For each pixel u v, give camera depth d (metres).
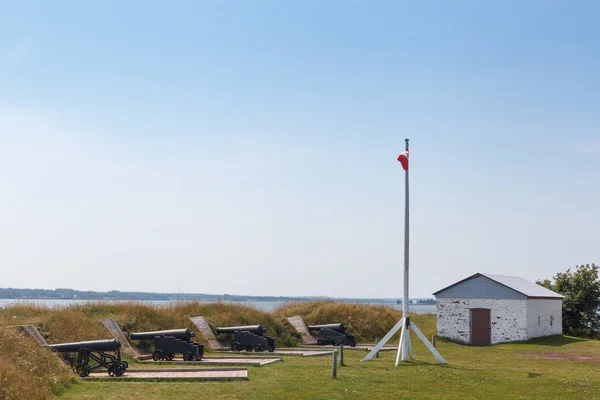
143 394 17.80
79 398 16.98
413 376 22.70
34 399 16.00
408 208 28.31
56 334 25.05
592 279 52.91
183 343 25.95
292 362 26.83
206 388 18.91
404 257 28.28
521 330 41.72
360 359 29.17
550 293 46.72
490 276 44.00
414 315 51.91
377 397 18.09
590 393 19.59
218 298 41.66
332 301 49.34
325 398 17.64
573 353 35.47
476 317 43.28
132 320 30.48
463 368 25.86
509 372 24.73
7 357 18.41
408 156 28.44
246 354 30.11
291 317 42.44
